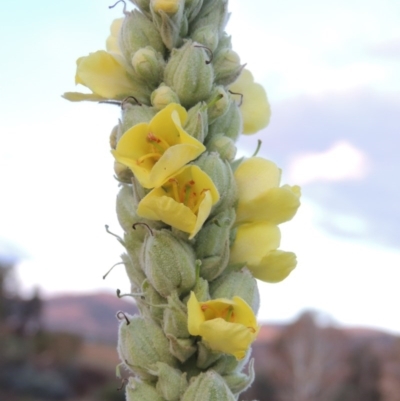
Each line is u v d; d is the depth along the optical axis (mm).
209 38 208
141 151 189
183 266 188
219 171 192
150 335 191
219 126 206
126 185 204
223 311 185
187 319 186
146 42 211
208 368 193
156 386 191
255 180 202
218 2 217
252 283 193
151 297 193
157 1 204
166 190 189
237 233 203
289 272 203
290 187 209
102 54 211
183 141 181
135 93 211
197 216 183
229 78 212
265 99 234
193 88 200
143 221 196
